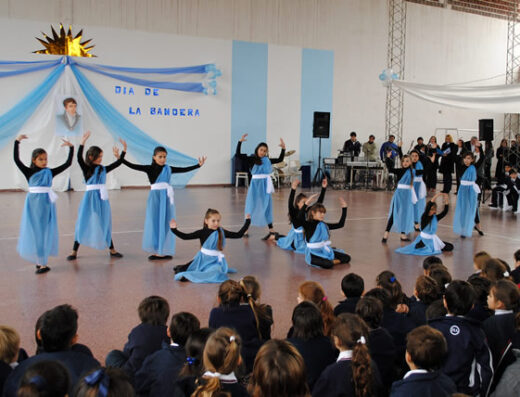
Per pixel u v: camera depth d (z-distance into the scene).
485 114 19.50
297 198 6.70
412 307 3.36
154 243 6.03
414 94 12.49
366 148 15.63
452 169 13.88
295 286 5.13
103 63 13.36
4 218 8.63
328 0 16.14
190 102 14.47
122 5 13.54
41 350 2.41
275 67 15.47
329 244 6.06
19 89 12.57
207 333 2.26
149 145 14.07
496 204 11.55
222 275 5.27
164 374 2.31
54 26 12.83
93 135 13.36
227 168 15.19
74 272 5.46
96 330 3.88
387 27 17.16
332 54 16.30
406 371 2.87
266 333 3.14
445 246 6.89
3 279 5.16
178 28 14.20
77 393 1.68
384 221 9.18
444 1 18.06
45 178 5.44
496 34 19.11
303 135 16.11
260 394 1.84
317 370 2.51
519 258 4.17
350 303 3.27
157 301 2.86
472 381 2.62
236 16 14.91
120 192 12.91
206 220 5.36
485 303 3.32
